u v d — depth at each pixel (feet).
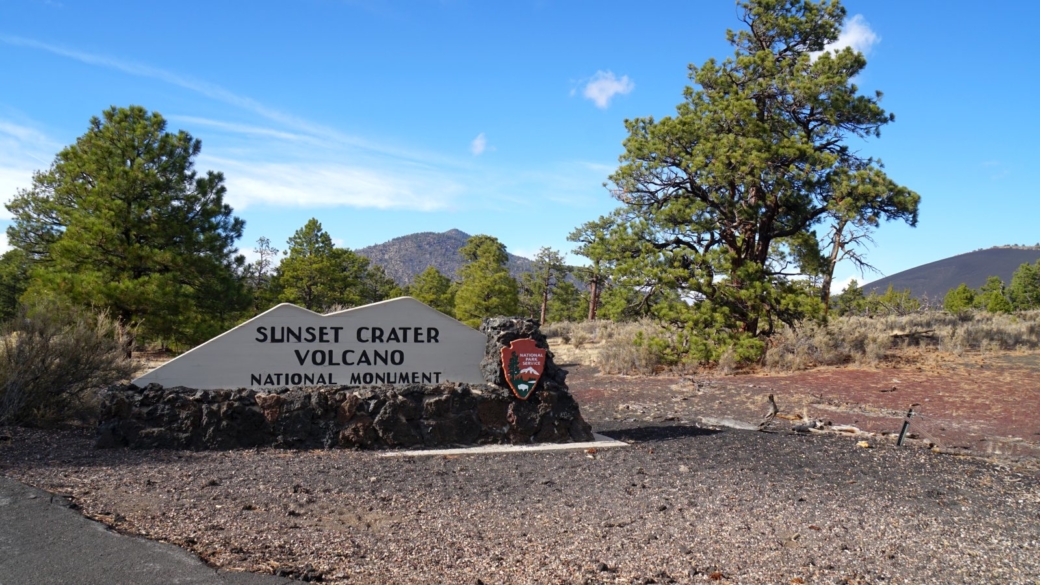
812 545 19.60
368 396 31.63
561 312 236.02
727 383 54.49
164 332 70.74
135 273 72.64
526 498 23.70
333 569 16.52
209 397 30.27
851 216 65.57
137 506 20.30
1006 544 20.10
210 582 15.16
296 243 146.41
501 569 17.08
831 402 45.65
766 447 32.99
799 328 68.90
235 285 78.64
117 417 29.12
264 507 21.12
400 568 16.87
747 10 74.49
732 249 71.67
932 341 73.97
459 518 21.21
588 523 21.01
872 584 17.03
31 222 83.87
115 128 73.77
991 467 29.96
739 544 19.47
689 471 27.99
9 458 25.39
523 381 33.47
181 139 76.54
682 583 16.63
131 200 73.31
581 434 34.09
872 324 85.87
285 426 30.68
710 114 69.87
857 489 25.72
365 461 28.55
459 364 34.68
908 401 45.68
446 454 30.53
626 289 72.08
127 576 15.30
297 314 32.89
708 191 71.77
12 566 15.62
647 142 71.77
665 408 45.80
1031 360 61.11
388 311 33.99
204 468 25.70
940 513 22.98
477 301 173.88
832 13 73.67
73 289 66.59
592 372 68.69
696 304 70.28
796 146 66.54
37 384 32.73
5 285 97.86
